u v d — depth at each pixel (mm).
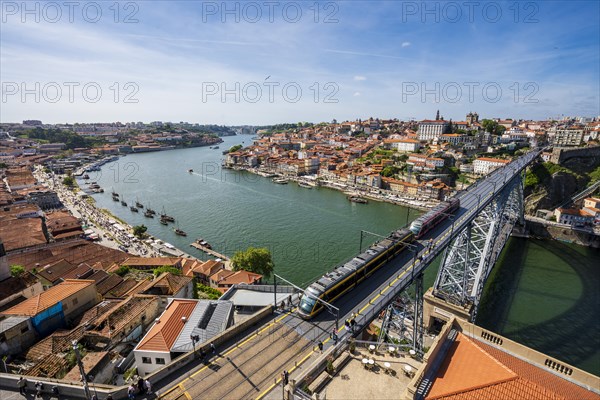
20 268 63500
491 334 29016
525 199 149250
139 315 44844
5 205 136000
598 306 75750
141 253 104938
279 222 134125
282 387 28234
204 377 29891
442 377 24109
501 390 21172
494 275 91062
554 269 95062
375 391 24906
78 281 49906
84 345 39469
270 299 49719
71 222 115312
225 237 118875
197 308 43188
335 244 109812
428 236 65062
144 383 27812
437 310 62562
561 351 61219
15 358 37219
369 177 195375
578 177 156375
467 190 101312
